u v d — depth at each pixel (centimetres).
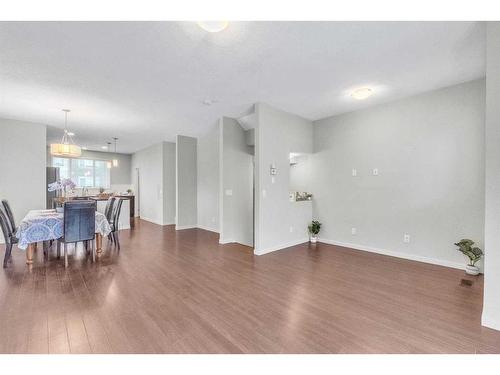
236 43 236
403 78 316
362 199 439
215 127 571
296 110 448
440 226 353
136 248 458
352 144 453
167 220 754
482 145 318
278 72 298
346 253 420
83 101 389
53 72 291
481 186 320
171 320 211
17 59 260
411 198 380
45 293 262
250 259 388
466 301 246
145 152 868
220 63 275
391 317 217
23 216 495
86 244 448
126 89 344
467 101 328
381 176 414
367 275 318
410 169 380
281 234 450
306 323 207
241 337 188
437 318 215
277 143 438
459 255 338
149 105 412
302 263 367
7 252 356
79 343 180
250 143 527
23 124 498
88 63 271
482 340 184
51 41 228
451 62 276
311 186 524
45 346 176
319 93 364
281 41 233
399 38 229
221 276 315
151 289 274
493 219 196
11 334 190
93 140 723
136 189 943
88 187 888
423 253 370
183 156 672
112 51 247
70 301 244
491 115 194
